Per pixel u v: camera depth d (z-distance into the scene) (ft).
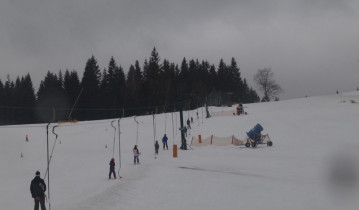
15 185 66.44
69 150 131.95
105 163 91.25
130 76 384.47
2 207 47.37
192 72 433.89
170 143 132.26
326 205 36.06
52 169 87.20
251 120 171.63
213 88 432.66
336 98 269.64
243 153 92.84
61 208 41.16
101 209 38.99
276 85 401.70
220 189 47.60
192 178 57.93
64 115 374.02
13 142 159.94
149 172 67.41
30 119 388.78
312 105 233.35
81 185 60.13
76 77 391.65
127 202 42.19
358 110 167.12
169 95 394.93
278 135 123.54
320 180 49.80
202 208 38.09
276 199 39.88
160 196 45.06
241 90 474.49
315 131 122.72
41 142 160.25
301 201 38.29
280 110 216.95
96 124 225.97
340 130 119.03
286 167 64.13
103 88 401.08
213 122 179.32
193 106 374.22
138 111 377.71
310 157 75.31
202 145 120.57
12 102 394.73
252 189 46.32
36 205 41.68
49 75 417.28
